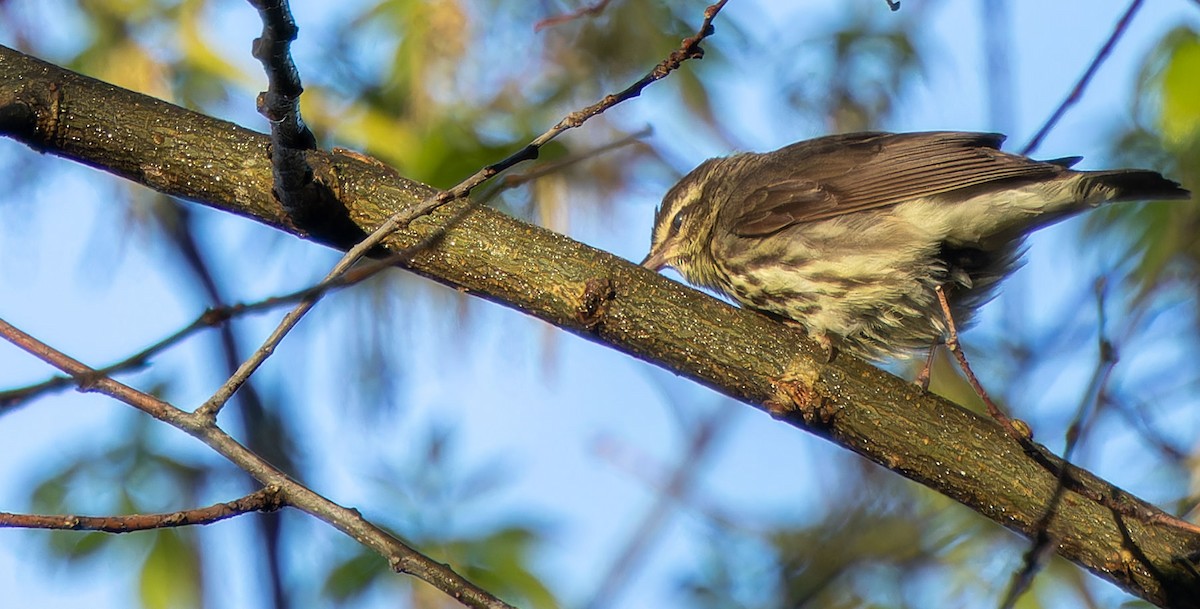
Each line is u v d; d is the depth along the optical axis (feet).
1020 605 40.19
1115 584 29.78
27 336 23.61
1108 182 35.22
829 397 29.89
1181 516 37.96
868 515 42.32
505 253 29.66
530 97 41.81
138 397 23.99
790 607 40.73
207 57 40.93
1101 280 29.45
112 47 41.01
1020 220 36.37
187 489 38.78
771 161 42.09
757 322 30.48
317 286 23.58
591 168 42.27
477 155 39.58
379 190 29.89
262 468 24.23
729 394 30.27
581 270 29.68
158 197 42.11
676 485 35.37
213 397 24.32
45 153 30.12
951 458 29.78
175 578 37.76
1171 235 42.24
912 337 38.81
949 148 39.27
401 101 40.88
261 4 23.73
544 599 37.01
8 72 30.32
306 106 40.45
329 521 24.13
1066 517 29.50
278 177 28.25
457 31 41.04
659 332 29.81
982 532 42.19
